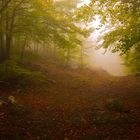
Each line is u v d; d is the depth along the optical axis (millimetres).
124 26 10625
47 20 14156
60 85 15430
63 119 8609
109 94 13281
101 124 8211
